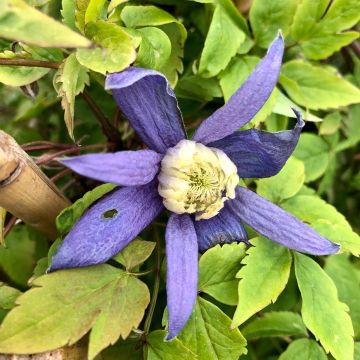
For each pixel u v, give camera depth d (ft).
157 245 0.43
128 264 0.38
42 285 0.36
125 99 0.36
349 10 0.50
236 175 0.39
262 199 0.40
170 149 0.39
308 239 0.38
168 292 0.35
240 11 0.51
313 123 0.57
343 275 0.51
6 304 0.39
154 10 0.43
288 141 0.36
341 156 0.61
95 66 0.36
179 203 0.38
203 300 0.40
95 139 0.55
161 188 0.38
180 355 0.38
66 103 0.39
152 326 0.47
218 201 0.39
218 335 0.40
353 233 0.46
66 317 0.35
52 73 0.52
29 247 0.51
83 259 0.35
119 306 0.36
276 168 0.39
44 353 0.36
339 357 0.42
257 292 0.41
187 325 0.40
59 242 0.38
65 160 0.30
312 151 0.55
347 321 0.43
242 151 0.40
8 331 0.34
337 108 0.54
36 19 0.30
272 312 0.48
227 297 0.41
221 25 0.46
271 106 0.46
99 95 0.54
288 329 0.48
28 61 0.41
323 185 0.57
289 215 0.39
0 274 0.51
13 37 0.30
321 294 0.43
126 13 0.43
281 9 0.49
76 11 0.38
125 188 0.37
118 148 0.50
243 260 0.41
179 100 0.52
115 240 0.36
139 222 0.37
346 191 0.61
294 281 0.52
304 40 0.52
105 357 0.41
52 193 0.38
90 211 0.35
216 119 0.37
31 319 0.35
